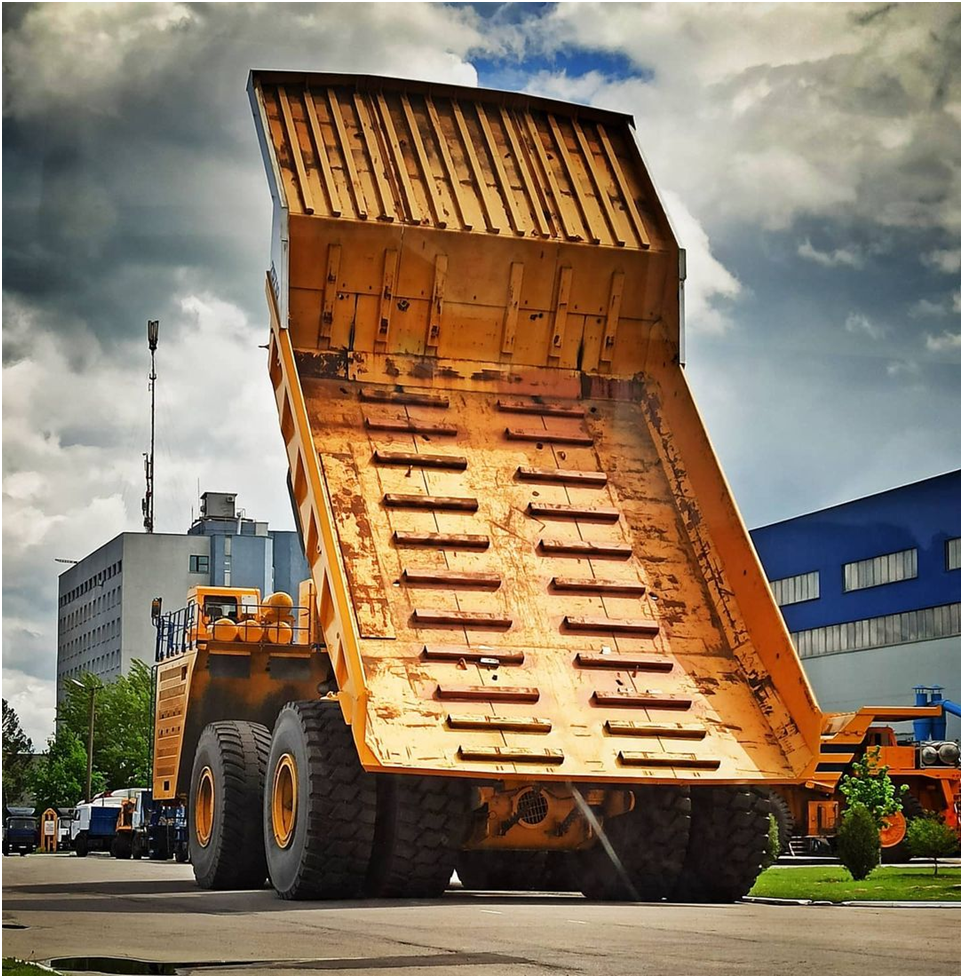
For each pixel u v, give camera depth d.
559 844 10.48
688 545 11.14
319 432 10.84
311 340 11.19
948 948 7.28
